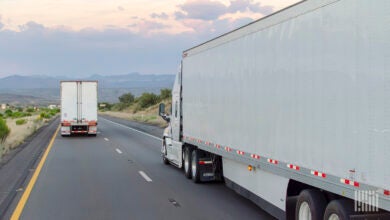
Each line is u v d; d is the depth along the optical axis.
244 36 10.02
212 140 12.41
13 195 12.48
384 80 5.36
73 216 10.07
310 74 7.09
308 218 7.50
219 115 11.80
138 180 15.26
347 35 6.10
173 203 11.52
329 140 6.50
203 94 13.31
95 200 11.86
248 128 9.76
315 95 6.92
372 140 5.56
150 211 10.59
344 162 6.12
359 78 5.83
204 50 13.20
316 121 6.88
